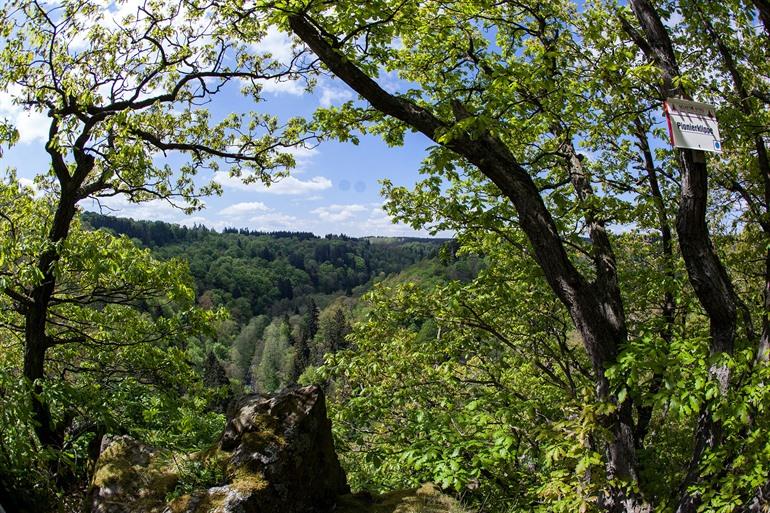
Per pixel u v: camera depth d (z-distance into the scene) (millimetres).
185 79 10281
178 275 10523
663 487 5648
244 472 5527
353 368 9062
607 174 11031
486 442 5449
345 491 6570
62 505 6492
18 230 10680
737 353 5234
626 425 5633
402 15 6699
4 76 9312
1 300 11367
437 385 9141
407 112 6066
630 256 10891
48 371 12078
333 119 7500
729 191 9766
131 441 6051
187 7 10102
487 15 7797
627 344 5340
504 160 6090
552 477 5461
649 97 6746
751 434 4539
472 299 9117
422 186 9305
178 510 5020
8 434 6363
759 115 7102
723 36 7430
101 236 11656
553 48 6445
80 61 9742
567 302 5934
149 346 11125
